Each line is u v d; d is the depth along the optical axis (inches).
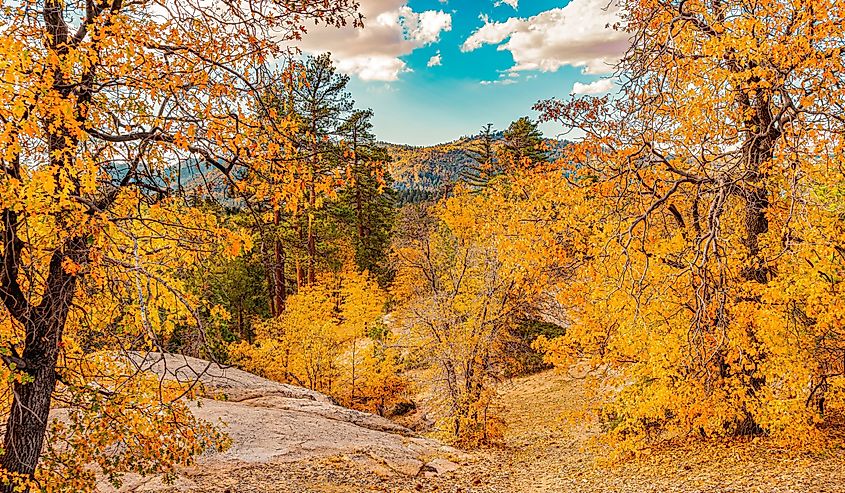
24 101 150.4
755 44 265.3
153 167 205.2
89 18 197.8
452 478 480.7
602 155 312.0
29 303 200.5
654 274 356.2
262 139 200.7
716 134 319.9
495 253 649.0
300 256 1151.6
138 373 245.3
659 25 312.7
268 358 858.8
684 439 500.7
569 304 452.8
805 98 257.3
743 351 380.2
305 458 448.8
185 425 250.2
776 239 353.1
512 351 772.0
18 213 181.5
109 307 230.4
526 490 456.8
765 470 370.0
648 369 421.4
